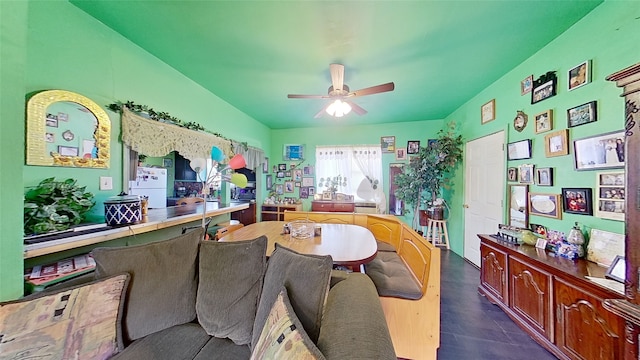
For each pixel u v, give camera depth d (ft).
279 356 2.56
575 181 6.28
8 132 3.75
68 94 5.42
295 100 12.15
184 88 9.23
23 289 3.92
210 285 4.46
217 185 12.25
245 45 7.22
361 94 8.46
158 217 6.99
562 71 6.70
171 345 3.94
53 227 4.60
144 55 7.45
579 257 5.80
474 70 8.91
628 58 5.08
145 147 7.34
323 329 3.18
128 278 4.14
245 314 4.18
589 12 5.83
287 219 10.68
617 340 4.08
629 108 3.15
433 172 14.02
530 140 7.91
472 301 8.01
